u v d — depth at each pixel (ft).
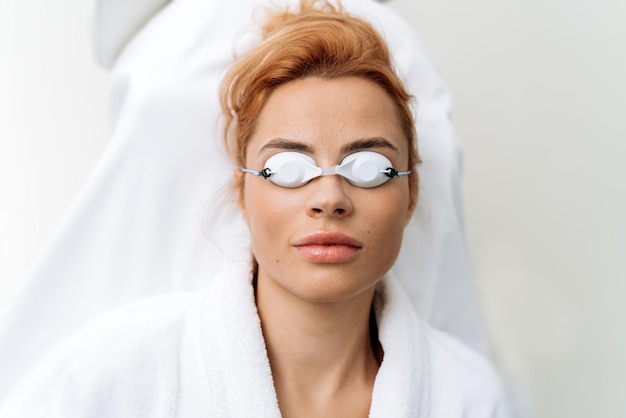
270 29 2.25
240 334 1.97
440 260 2.75
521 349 3.83
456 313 2.84
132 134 2.57
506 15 3.78
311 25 1.93
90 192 2.58
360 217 1.82
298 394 2.03
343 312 1.96
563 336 3.65
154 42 2.73
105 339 1.99
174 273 2.61
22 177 4.05
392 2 4.13
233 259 2.21
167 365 1.97
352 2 2.70
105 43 2.96
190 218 2.60
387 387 2.04
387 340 2.12
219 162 2.59
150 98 2.56
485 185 3.98
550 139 3.65
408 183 2.07
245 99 1.97
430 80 2.79
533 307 3.78
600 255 3.45
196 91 2.58
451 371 2.23
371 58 1.92
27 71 4.12
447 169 2.73
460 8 3.97
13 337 2.57
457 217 2.81
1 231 3.98
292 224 1.81
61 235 2.57
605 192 3.40
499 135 3.88
